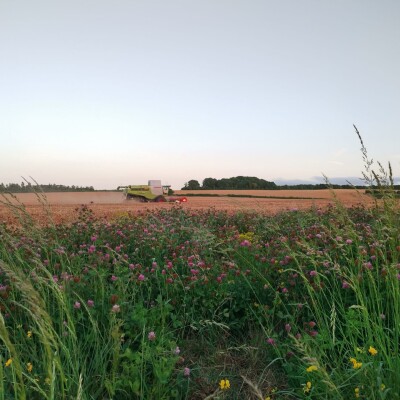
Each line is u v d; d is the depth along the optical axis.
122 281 4.61
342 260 5.08
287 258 5.19
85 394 2.92
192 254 6.25
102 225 8.52
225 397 3.39
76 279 4.47
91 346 3.74
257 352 3.98
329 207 9.77
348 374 3.25
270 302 4.79
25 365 3.20
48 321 2.44
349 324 3.83
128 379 3.19
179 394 3.38
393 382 3.01
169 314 4.49
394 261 4.09
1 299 4.10
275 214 10.41
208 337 4.49
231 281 5.05
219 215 12.15
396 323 3.48
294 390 3.46
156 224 9.12
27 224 5.11
